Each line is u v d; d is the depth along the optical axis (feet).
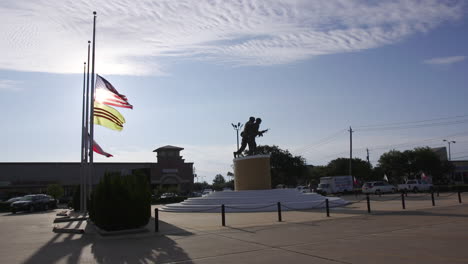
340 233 44.19
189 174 236.22
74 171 211.00
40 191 196.24
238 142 167.32
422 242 36.32
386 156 241.76
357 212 70.49
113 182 50.98
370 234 42.60
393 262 28.27
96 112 78.64
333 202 91.20
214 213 82.28
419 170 229.86
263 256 32.45
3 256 36.60
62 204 182.29
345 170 262.06
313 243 37.93
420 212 65.72
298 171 216.33
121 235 49.24
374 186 166.09
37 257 35.81
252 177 97.66
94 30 80.79
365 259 29.66
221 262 30.66
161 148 238.07
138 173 56.39
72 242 45.14
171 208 94.84
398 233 42.68
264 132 104.47
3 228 63.52
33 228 62.75
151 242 43.21
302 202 86.43
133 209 50.96
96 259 34.22
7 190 191.42
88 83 87.25
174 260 32.32
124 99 75.36
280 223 56.59
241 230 50.16
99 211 50.21
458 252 31.27
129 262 32.37
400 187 167.02
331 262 29.07
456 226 47.21
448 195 125.08
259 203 86.07
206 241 42.04
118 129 80.84
